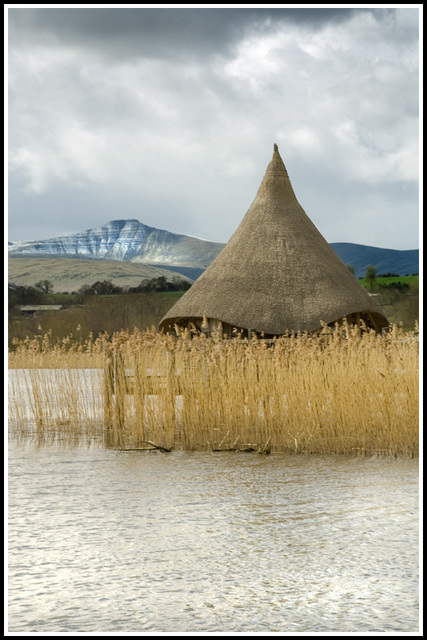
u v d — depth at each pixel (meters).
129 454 22.95
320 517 14.99
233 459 21.97
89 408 29.53
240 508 15.80
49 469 20.39
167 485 18.14
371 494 16.95
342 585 11.20
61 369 27.67
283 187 43.91
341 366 23.34
